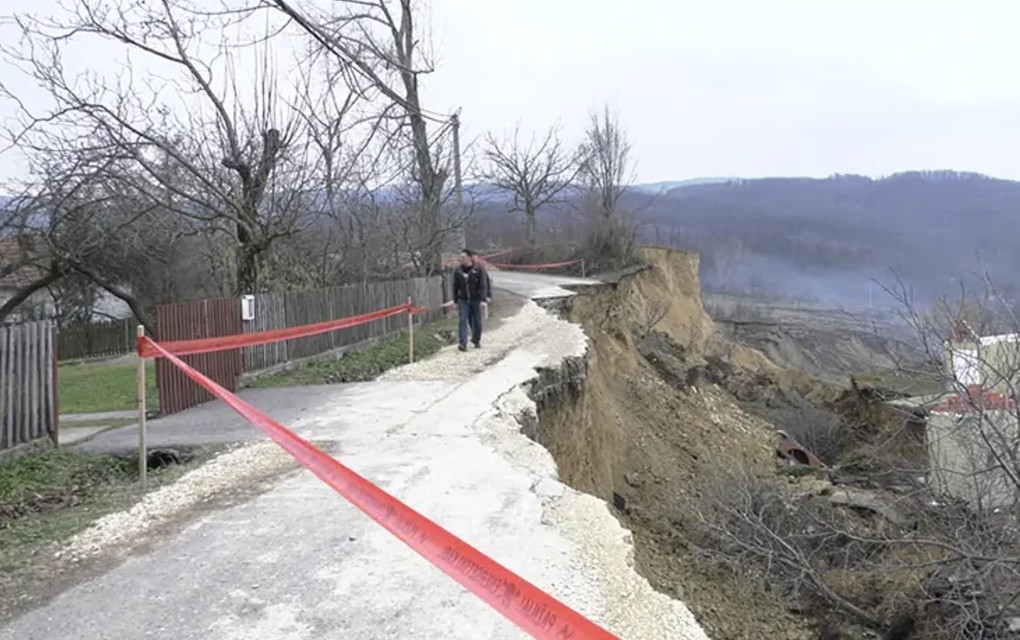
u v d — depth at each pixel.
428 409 10.04
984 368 13.45
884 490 17.44
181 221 20.45
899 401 20.47
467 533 5.61
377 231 22.06
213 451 8.23
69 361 33.00
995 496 12.91
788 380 33.62
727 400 30.94
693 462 22.33
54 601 4.64
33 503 6.80
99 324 36.34
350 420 9.47
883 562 12.59
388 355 15.70
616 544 5.54
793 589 12.71
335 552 5.32
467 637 4.11
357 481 4.79
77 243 20.42
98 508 6.45
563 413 13.77
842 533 13.19
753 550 12.98
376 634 4.15
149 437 8.86
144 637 4.17
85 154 16.11
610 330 28.48
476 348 15.98
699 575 13.10
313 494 6.64
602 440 17.28
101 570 5.11
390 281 19.23
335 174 19.42
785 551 13.23
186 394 10.64
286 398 11.12
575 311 26.42
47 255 21.33
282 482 7.02
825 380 35.09
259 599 4.61
